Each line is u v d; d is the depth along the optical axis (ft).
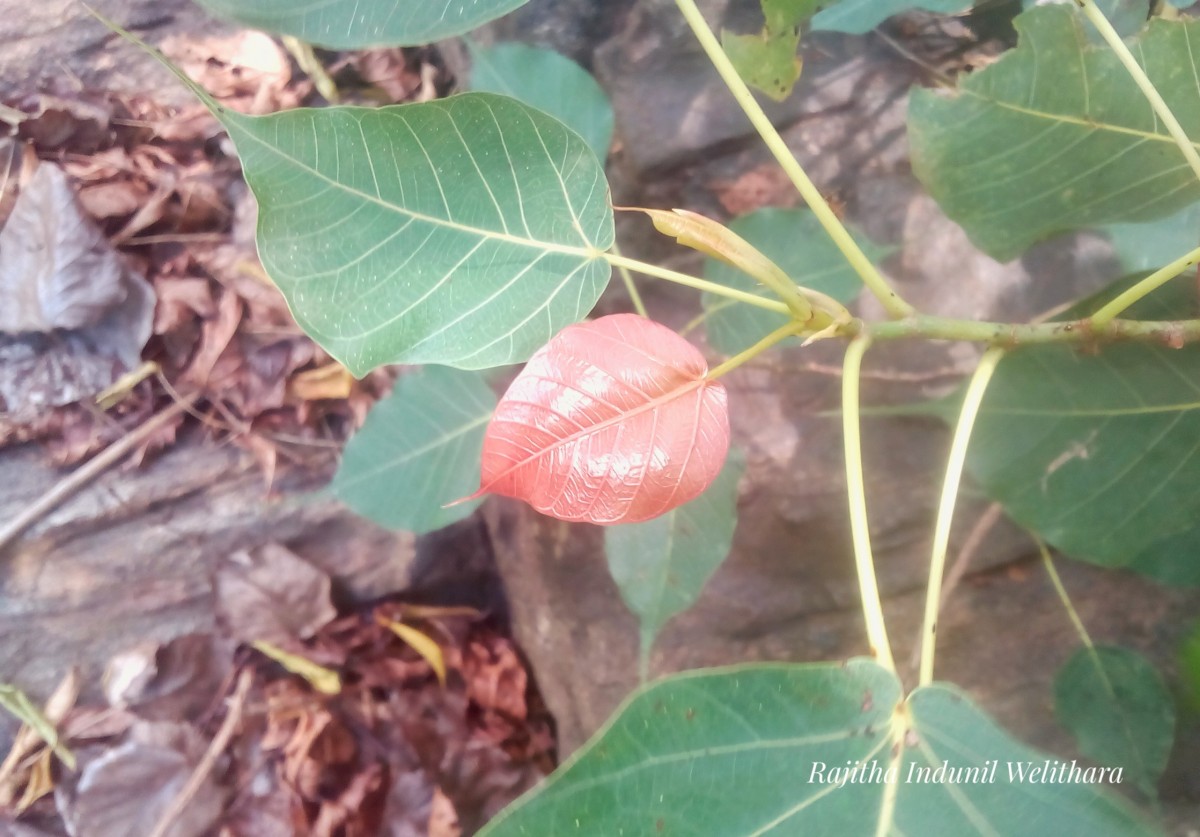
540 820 0.65
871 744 0.72
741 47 1.20
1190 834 1.48
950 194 1.06
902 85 1.56
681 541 1.27
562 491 0.70
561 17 1.61
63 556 1.80
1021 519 1.14
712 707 0.70
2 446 1.77
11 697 1.77
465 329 0.83
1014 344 0.90
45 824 1.81
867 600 0.78
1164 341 0.90
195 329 1.86
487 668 2.11
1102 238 1.52
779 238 1.28
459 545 2.13
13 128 1.82
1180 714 1.49
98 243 1.76
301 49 1.98
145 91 1.94
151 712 1.85
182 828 1.80
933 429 1.56
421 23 0.79
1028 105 0.98
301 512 1.94
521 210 0.85
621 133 1.60
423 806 1.91
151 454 1.84
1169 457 1.07
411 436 1.45
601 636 1.81
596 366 0.70
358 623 2.04
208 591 1.90
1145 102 0.96
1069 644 1.57
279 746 1.88
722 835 0.68
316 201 0.78
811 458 1.60
